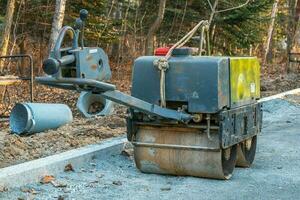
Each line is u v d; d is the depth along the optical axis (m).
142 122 5.12
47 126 6.82
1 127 7.97
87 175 5.16
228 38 17.17
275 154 6.26
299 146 6.69
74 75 4.36
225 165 5.19
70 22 15.73
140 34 19.09
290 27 22.14
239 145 5.41
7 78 8.27
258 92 5.74
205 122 4.93
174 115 4.80
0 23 13.22
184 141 5.02
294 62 17.61
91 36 16.41
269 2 16.53
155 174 5.28
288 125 8.20
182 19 17.19
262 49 25.22
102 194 4.67
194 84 4.83
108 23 16.81
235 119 5.09
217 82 4.77
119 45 18.03
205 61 4.81
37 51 17.20
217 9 16.12
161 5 14.98
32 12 16.53
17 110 6.80
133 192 4.75
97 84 4.41
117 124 7.25
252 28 17.08
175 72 4.88
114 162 5.64
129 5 17.97
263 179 5.21
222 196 4.70
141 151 5.17
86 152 5.52
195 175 5.15
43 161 5.11
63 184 4.82
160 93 4.89
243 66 5.28
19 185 4.72
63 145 6.05
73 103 10.62
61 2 12.47
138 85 4.98
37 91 12.39
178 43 5.08
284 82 14.50
